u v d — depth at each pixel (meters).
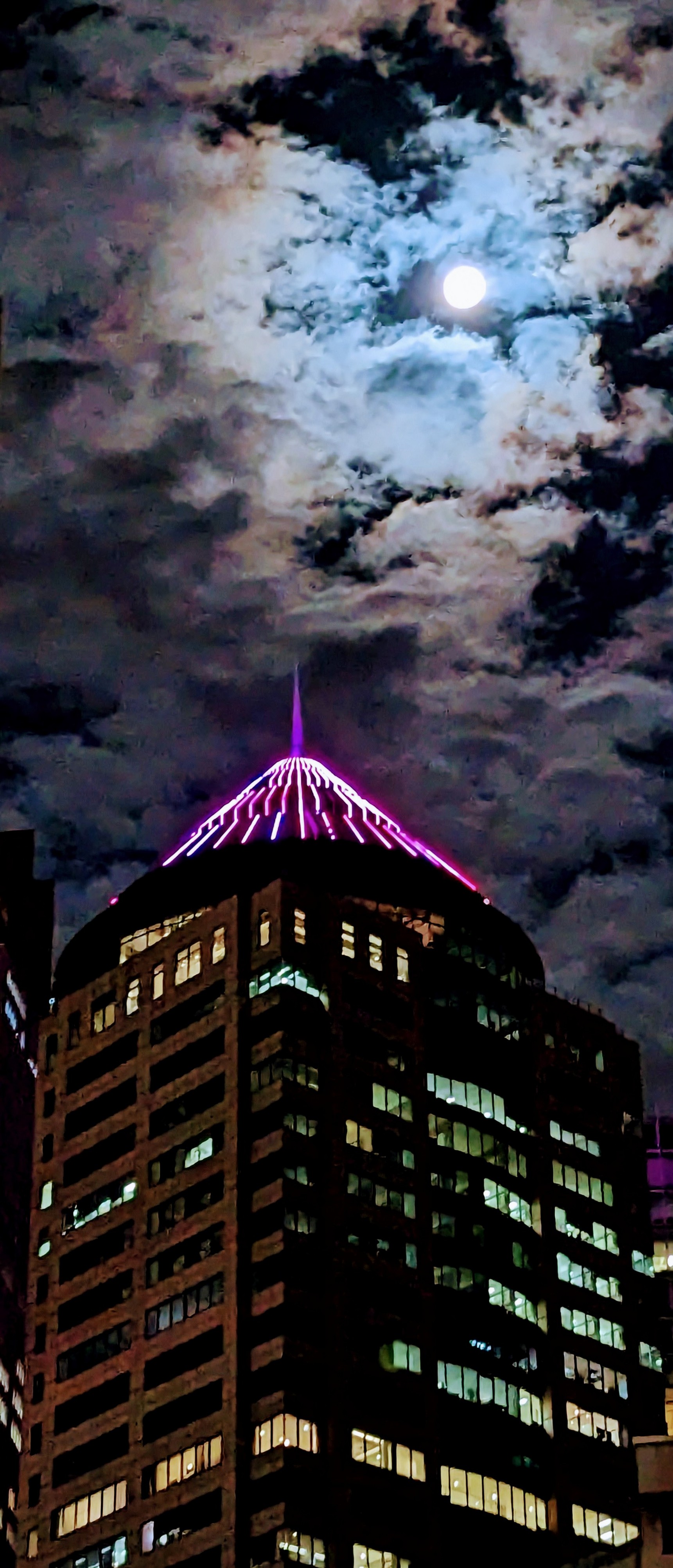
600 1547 177.62
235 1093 185.00
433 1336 179.00
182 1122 187.38
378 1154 185.50
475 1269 184.75
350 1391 172.25
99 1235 186.75
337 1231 179.12
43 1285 187.50
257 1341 172.88
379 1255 180.12
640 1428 186.75
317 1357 172.38
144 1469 171.75
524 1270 188.62
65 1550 172.00
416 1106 190.62
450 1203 187.00
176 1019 193.88
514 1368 182.62
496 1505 174.38
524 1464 178.38
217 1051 189.00
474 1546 170.88
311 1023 188.75
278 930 192.25
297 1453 167.12
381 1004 194.50
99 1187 189.38
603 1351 188.75
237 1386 170.62
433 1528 169.75
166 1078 191.00
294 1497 164.88
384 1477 169.50
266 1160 181.12
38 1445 179.00
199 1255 179.38
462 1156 190.25
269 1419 168.62
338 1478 167.38
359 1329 175.62
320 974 192.12
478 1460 175.25
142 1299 180.50
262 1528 163.75
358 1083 188.25
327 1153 182.62
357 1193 182.25
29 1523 175.12
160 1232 182.88
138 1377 176.75
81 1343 182.25
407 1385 175.38
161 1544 167.12
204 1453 169.50
